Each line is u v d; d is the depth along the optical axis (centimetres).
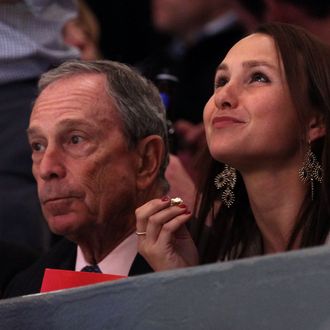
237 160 795
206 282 546
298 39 809
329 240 795
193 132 1260
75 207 938
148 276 565
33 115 962
